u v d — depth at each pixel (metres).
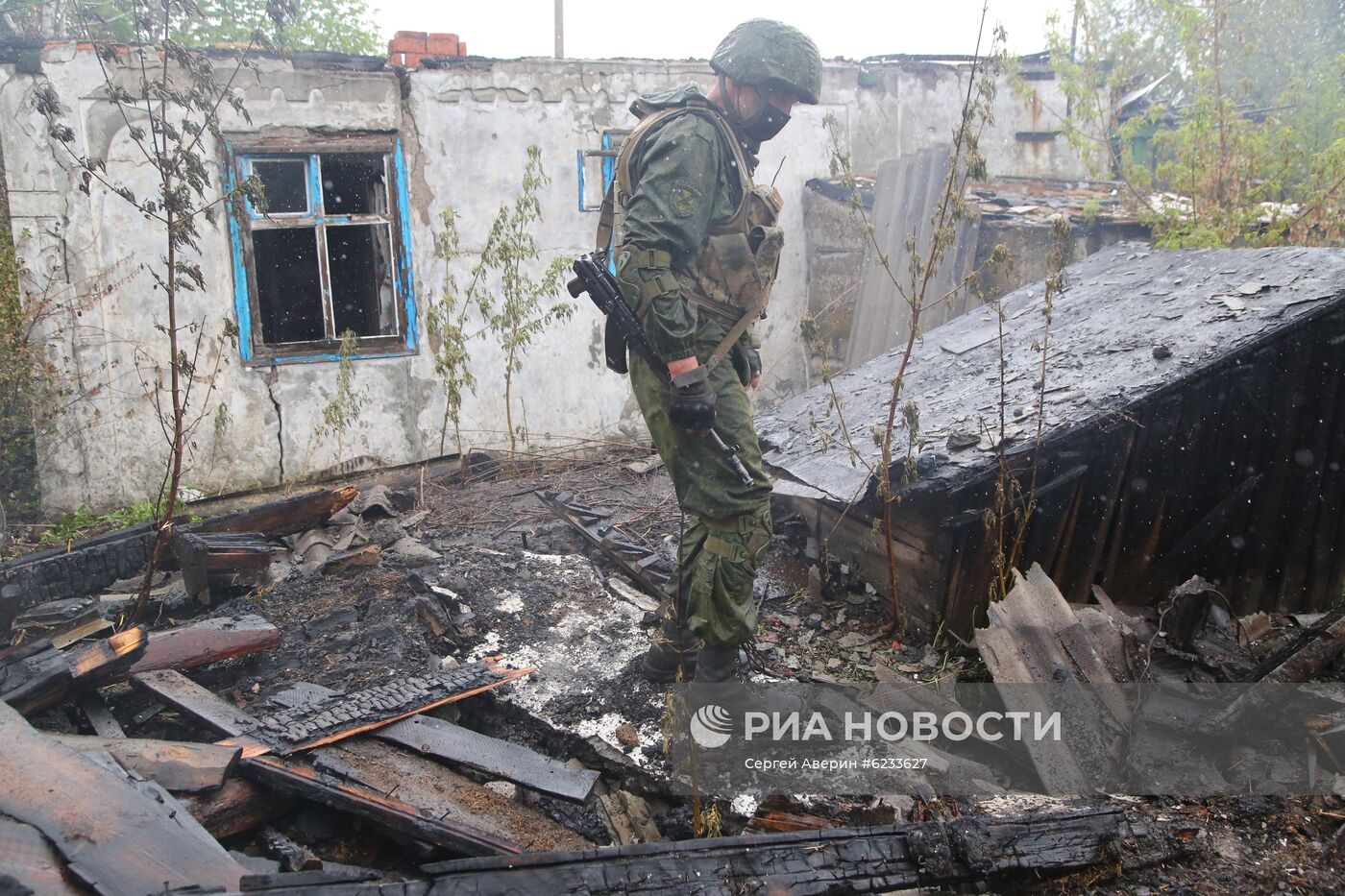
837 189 7.63
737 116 2.78
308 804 2.49
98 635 3.28
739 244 2.68
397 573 3.97
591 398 7.36
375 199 6.75
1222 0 6.62
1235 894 2.17
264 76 6.09
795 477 3.97
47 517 5.92
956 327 5.16
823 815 2.48
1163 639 3.28
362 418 6.68
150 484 6.18
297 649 3.37
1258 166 6.49
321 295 6.57
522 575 3.96
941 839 2.14
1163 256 4.84
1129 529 3.66
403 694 2.88
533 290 6.79
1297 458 3.80
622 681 3.13
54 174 5.70
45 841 1.83
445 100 6.61
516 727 2.98
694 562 2.86
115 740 2.42
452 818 2.33
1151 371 3.54
